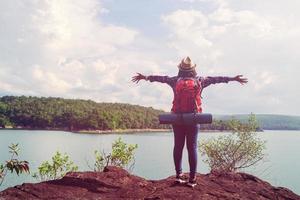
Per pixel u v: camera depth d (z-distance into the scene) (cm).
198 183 420
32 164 4312
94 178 416
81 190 400
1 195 369
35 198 372
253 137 1153
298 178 3022
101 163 848
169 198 375
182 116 399
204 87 415
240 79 408
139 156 5962
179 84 405
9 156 5247
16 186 394
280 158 5450
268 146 9331
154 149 7506
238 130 1154
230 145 1154
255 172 1317
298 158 5469
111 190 403
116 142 850
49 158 5084
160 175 3697
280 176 3123
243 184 444
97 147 6769
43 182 415
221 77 411
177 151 415
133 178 434
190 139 405
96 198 381
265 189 434
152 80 420
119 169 454
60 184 412
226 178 459
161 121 407
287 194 432
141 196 387
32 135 10944
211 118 395
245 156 1152
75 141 8525
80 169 3155
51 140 8869
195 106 402
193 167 407
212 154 1157
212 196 386
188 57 420
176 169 418
